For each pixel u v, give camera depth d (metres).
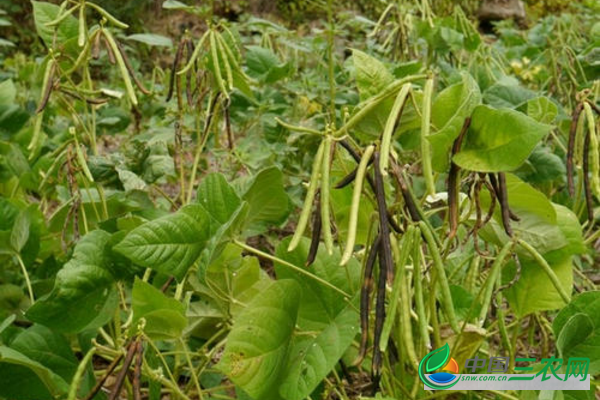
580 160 1.11
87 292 0.94
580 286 1.48
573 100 1.87
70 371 0.99
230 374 0.81
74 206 1.08
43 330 0.99
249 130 1.67
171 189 2.03
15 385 0.94
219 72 1.17
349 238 0.72
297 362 0.84
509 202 0.94
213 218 0.91
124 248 0.84
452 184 0.81
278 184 0.97
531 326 1.14
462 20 1.84
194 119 1.60
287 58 2.39
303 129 0.82
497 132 0.78
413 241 0.78
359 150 0.82
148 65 4.38
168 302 0.86
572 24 2.47
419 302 0.78
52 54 1.11
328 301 0.94
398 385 0.89
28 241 1.18
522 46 2.49
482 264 1.15
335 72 2.04
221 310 1.08
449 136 0.77
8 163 1.44
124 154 1.30
